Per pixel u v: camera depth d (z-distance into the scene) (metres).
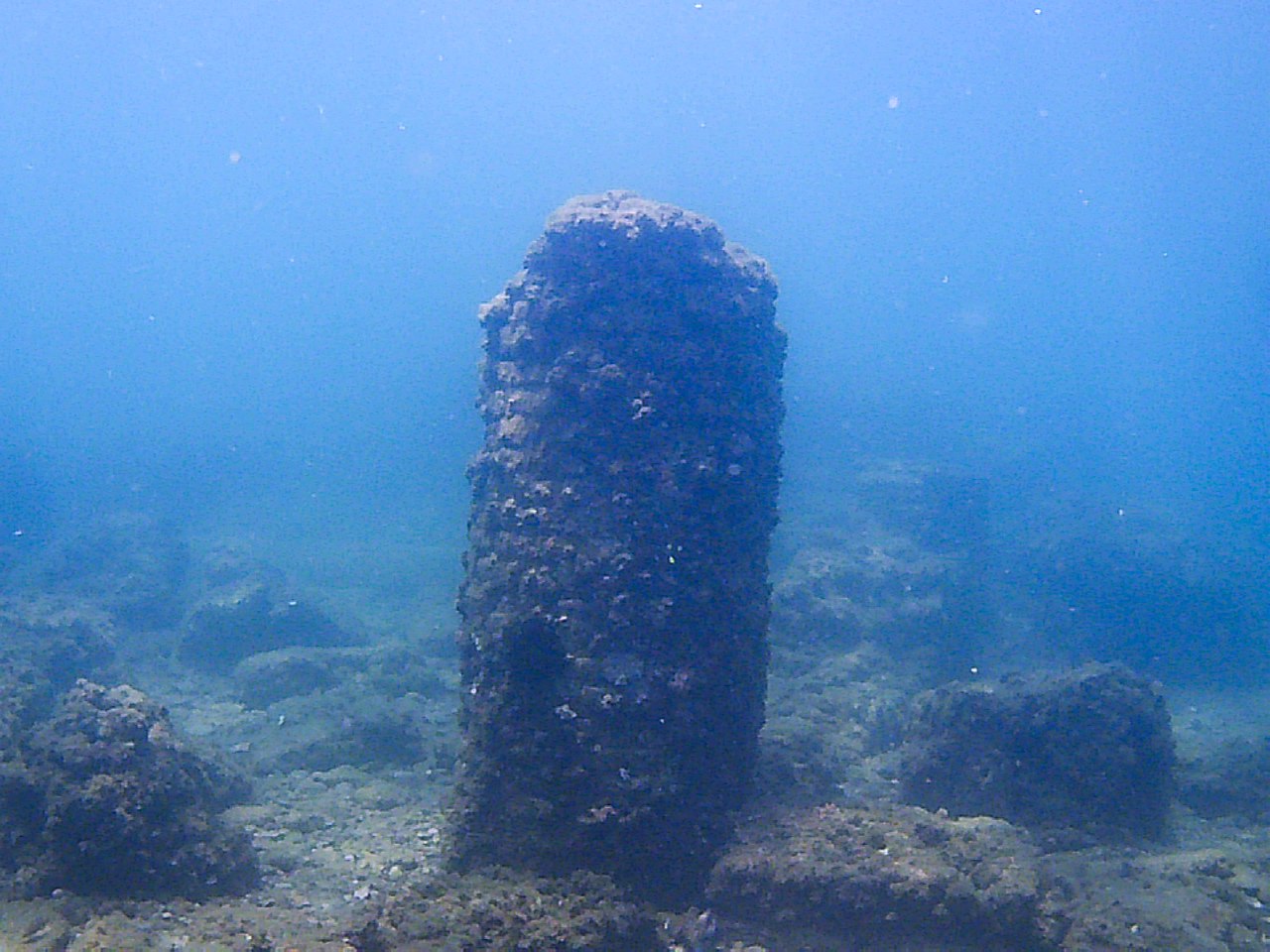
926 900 1.92
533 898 1.82
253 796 2.77
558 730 2.02
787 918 1.96
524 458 2.16
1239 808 3.08
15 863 2.03
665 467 2.10
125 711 2.22
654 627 2.04
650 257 2.19
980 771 2.79
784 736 2.64
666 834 1.97
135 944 1.75
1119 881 2.16
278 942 1.78
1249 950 1.92
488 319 2.37
